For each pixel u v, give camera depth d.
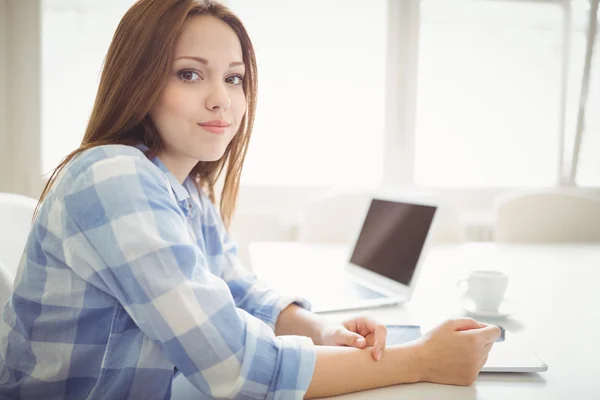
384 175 2.83
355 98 2.77
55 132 2.60
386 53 2.77
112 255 0.69
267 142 2.73
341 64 2.74
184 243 0.72
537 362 0.83
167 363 0.77
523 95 2.86
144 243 0.69
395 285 1.29
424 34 2.80
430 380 0.77
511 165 2.89
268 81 2.70
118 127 0.85
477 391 0.74
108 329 0.78
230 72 0.90
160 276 0.68
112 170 0.73
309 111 2.75
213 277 0.76
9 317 0.84
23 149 2.59
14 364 0.83
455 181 2.88
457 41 2.81
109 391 0.76
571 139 2.89
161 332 0.68
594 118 2.89
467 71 2.83
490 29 2.82
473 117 2.86
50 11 2.54
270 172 2.75
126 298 0.71
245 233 2.62
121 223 0.69
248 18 2.66
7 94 2.56
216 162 1.14
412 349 0.78
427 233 1.25
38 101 2.57
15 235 1.21
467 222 2.70
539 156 2.89
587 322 1.09
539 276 1.53
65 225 0.74
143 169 0.75
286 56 2.70
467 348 0.76
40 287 0.80
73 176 0.76
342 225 2.19
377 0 2.74
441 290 1.37
